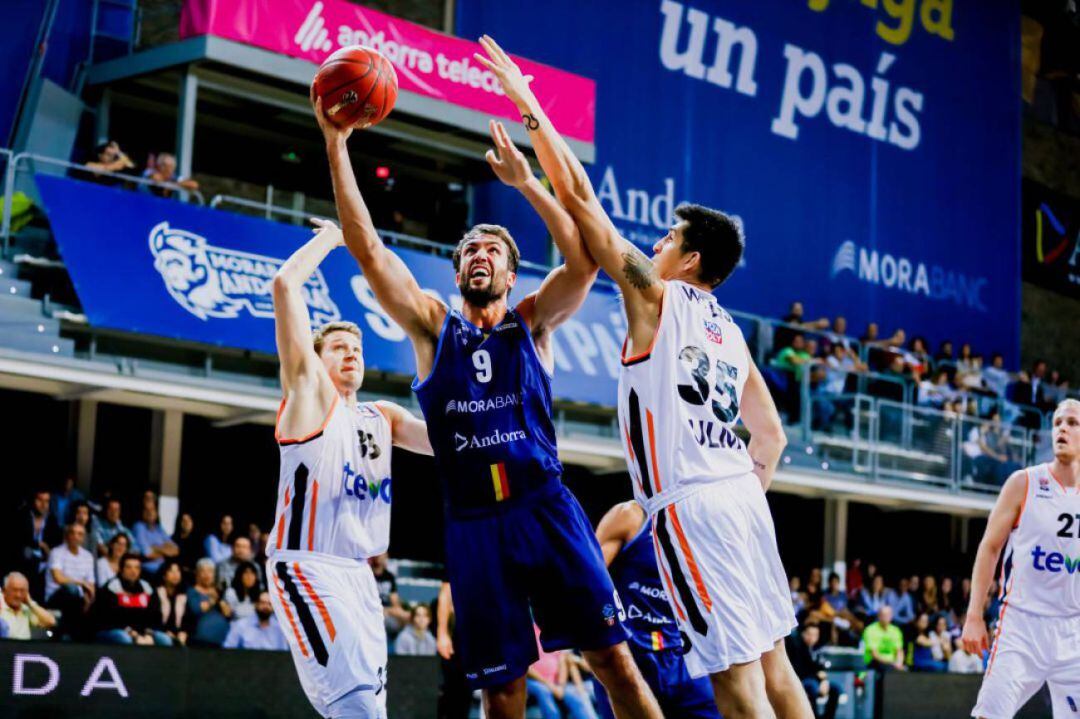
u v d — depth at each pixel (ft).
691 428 14.92
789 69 65.10
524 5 56.03
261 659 28.99
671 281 15.35
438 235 52.19
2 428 41.63
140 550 37.40
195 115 46.88
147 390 37.70
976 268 72.13
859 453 51.75
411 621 38.45
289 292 17.85
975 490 55.57
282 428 18.07
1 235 36.40
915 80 70.54
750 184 63.05
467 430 15.67
